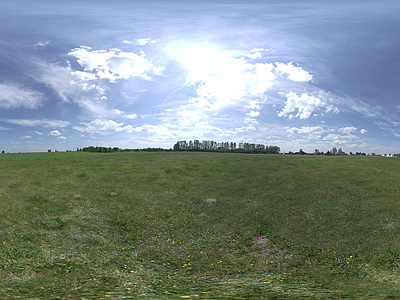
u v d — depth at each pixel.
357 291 7.74
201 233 14.10
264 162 38.12
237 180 24.42
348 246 12.30
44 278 8.96
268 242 12.95
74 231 13.45
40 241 12.05
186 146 106.50
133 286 8.53
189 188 21.69
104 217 15.54
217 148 105.94
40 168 29.91
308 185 21.81
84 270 9.96
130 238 13.35
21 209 15.30
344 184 21.78
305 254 11.78
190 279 9.41
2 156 53.59
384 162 37.78
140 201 18.38
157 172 27.70
